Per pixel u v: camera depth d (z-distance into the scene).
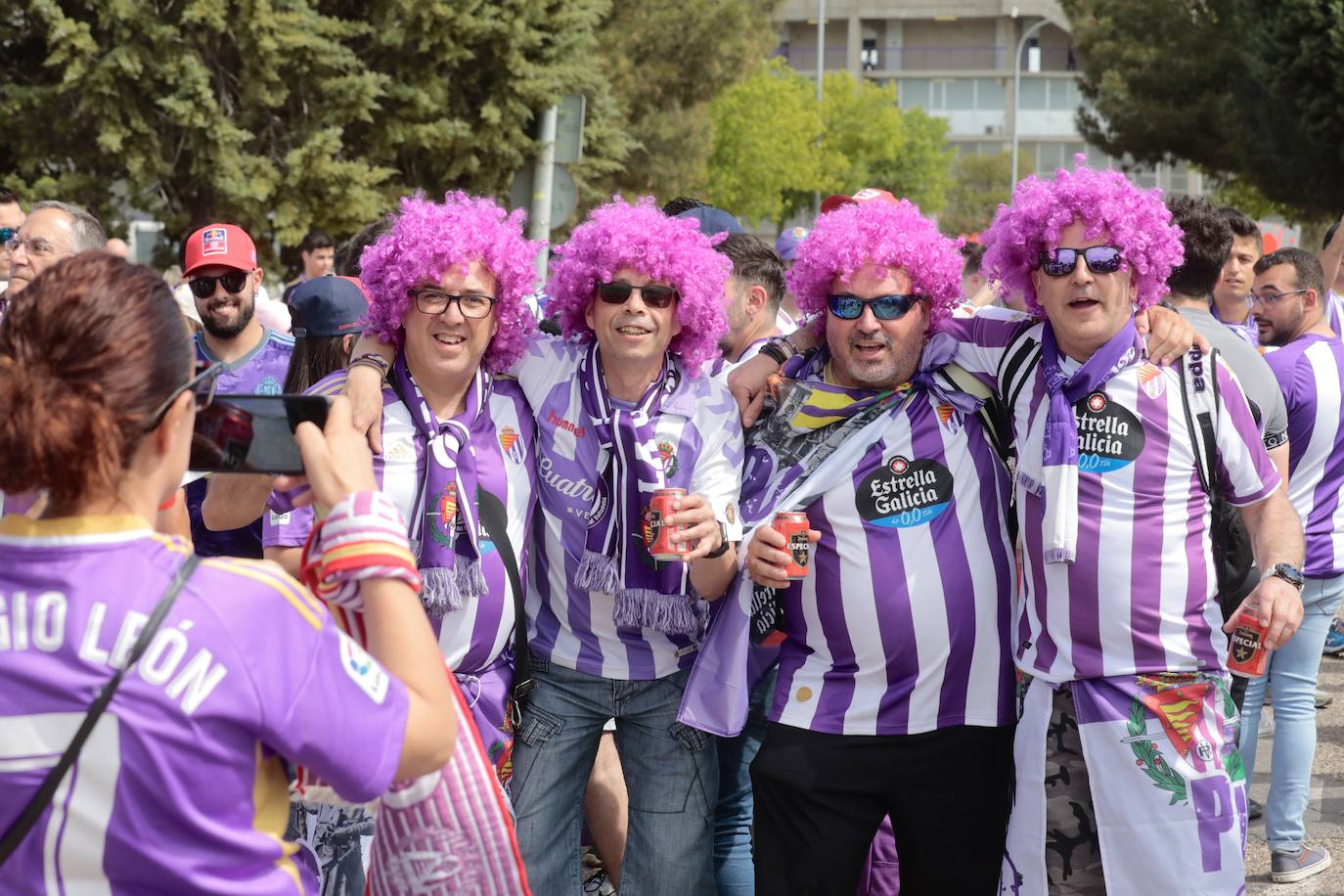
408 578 1.90
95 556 1.71
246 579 1.76
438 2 16.89
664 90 28.16
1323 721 6.94
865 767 3.46
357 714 1.77
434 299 3.19
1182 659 3.24
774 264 4.92
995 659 3.46
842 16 95.50
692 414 3.45
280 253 18.59
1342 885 4.88
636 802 3.63
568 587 3.49
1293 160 26.28
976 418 3.52
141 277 1.77
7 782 1.66
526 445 3.44
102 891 1.68
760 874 3.55
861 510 3.45
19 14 15.59
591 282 3.44
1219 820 3.20
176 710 1.67
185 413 1.81
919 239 3.48
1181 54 30.78
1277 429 3.99
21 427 1.64
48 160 17.02
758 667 4.08
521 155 18.70
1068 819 3.29
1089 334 3.27
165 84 15.86
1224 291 6.59
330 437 1.98
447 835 2.13
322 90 16.75
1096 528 3.23
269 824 1.81
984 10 94.88
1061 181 3.32
